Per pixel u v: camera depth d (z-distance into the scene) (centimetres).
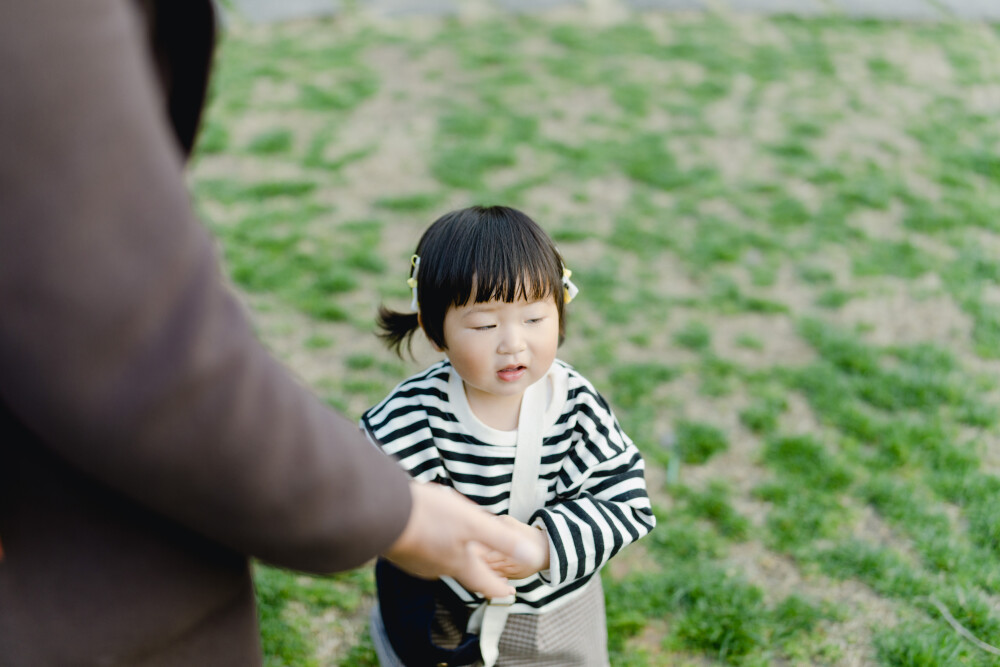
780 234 406
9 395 56
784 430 287
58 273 53
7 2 52
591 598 155
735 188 447
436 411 139
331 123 504
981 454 279
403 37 636
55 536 69
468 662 144
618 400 298
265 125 498
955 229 414
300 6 681
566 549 129
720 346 329
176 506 61
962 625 220
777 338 335
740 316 347
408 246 388
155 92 60
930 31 690
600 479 140
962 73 612
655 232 402
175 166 59
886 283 371
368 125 503
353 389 299
